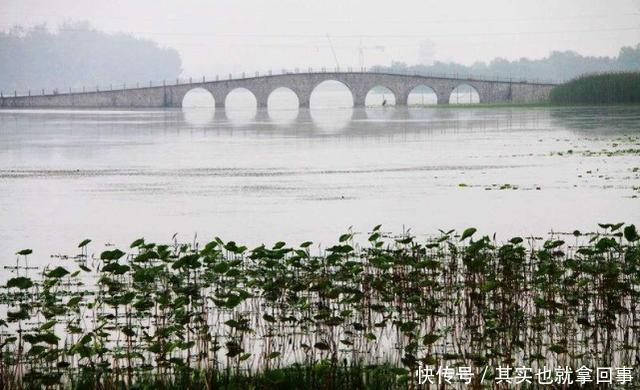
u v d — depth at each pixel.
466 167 56.28
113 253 20.17
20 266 26.97
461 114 147.25
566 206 38.56
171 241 31.41
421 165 58.00
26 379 16.16
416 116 144.00
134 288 21.75
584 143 73.69
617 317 19.88
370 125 114.62
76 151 72.81
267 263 21.64
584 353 17.58
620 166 54.72
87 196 44.16
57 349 16.98
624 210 37.16
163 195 44.16
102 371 16.28
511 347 17.55
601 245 21.53
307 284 20.36
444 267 23.86
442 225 34.09
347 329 19.39
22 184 49.66
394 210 38.09
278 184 48.31
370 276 22.25
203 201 41.72
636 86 161.62
